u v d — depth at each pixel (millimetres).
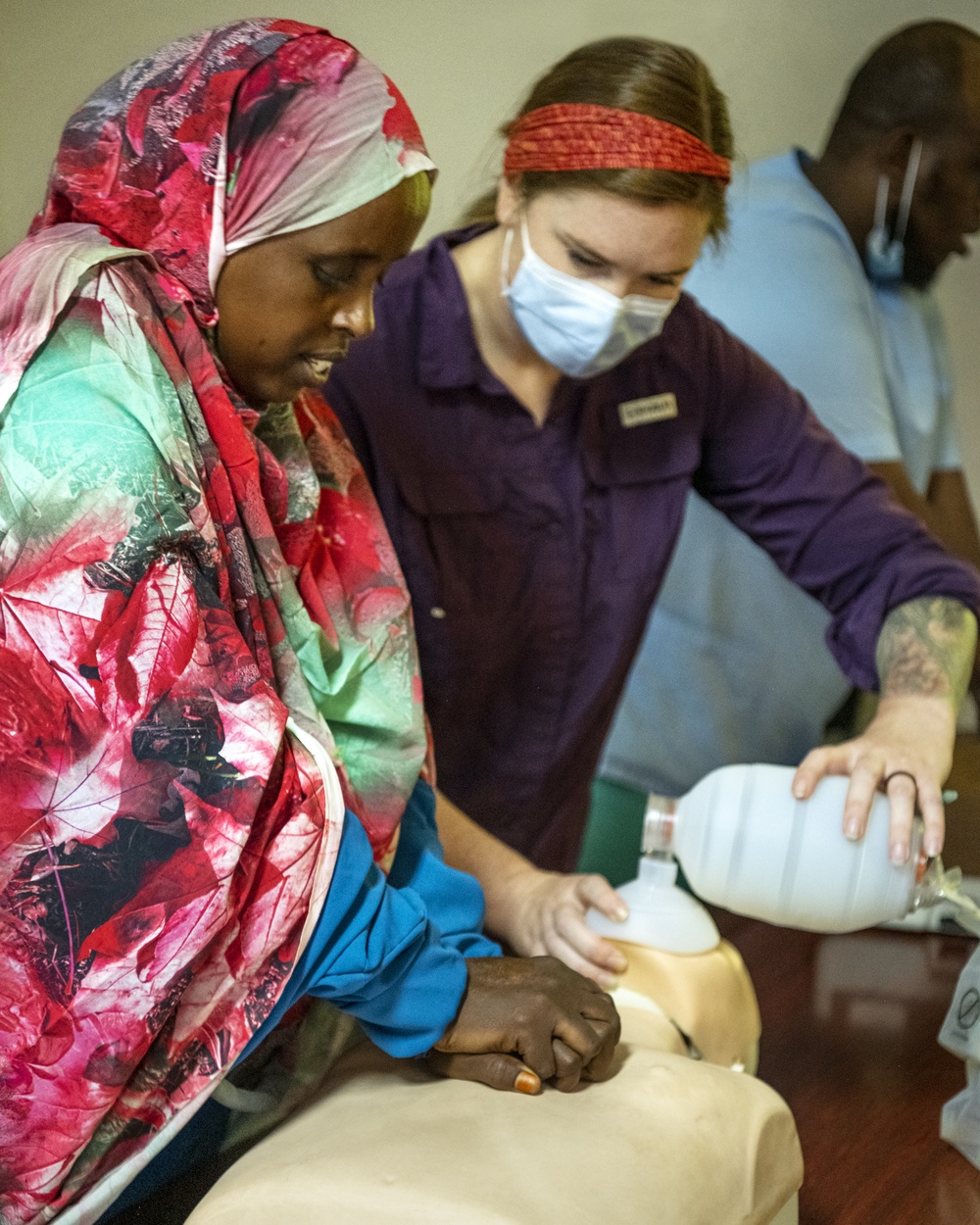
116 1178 820
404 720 1016
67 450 750
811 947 1436
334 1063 983
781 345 1887
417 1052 881
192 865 768
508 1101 842
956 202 1948
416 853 1024
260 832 793
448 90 2314
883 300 2070
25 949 764
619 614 1496
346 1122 837
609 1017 884
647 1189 763
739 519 1585
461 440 1399
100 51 1964
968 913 1190
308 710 911
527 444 1421
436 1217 716
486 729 1488
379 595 1030
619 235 1180
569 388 1441
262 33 865
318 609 980
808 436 1532
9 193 1948
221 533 848
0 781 759
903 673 1322
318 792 815
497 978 899
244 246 857
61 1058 772
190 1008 805
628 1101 844
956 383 2777
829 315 1896
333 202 845
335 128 846
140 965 766
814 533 1514
